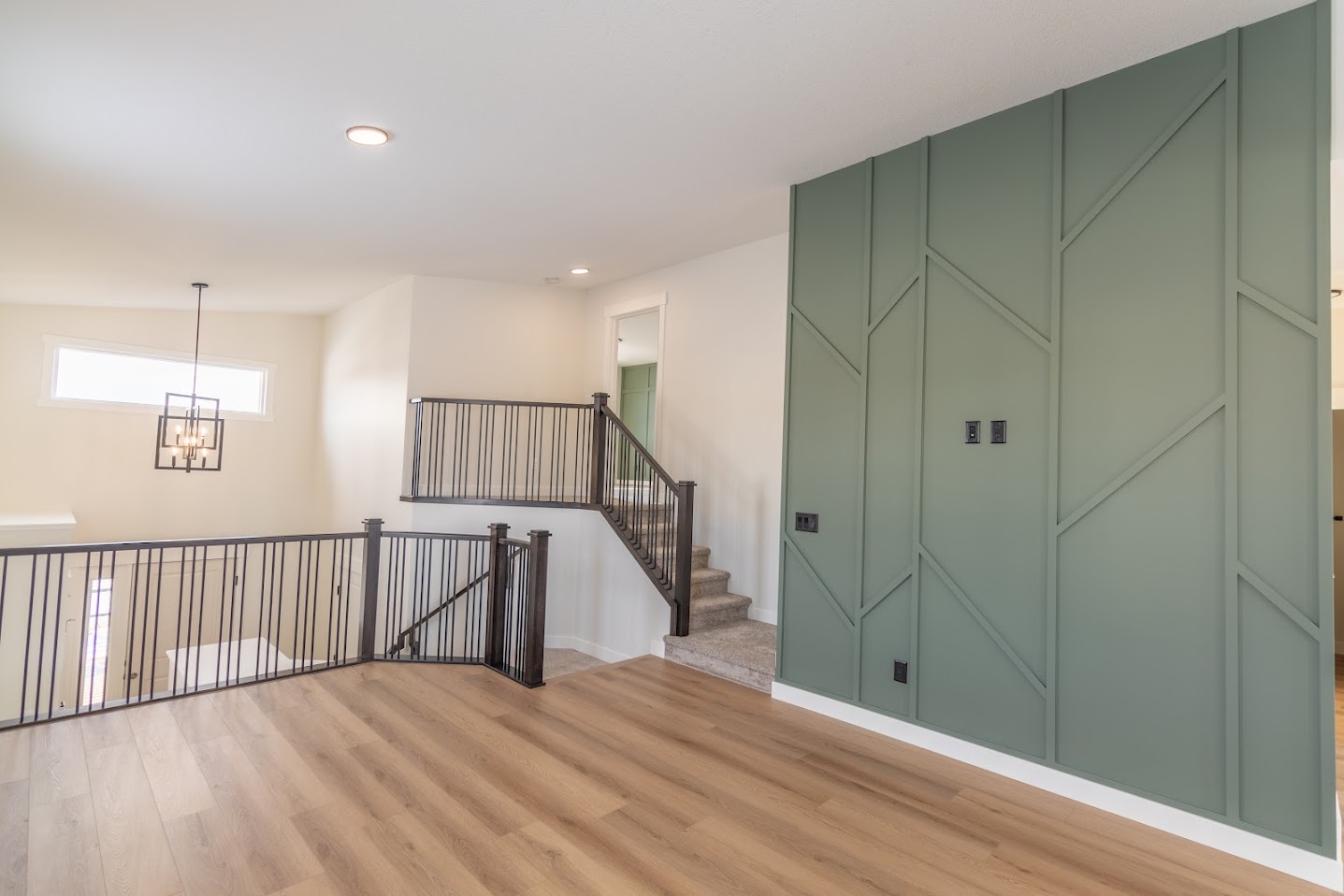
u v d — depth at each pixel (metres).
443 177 3.97
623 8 2.44
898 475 3.49
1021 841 2.52
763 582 5.32
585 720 3.53
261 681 3.98
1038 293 3.04
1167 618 2.66
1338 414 5.71
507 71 2.85
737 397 5.60
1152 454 2.70
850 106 3.14
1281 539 2.42
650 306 6.44
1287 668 2.41
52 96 3.00
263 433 7.94
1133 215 2.79
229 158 3.65
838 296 3.81
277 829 2.43
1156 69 2.74
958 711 3.22
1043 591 2.98
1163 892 2.24
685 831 2.50
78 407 6.78
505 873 2.21
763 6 2.43
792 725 3.55
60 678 6.34
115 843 2.31
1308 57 2.40
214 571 7.49
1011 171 3.14
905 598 3.44
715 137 3.46
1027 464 3.05
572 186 4.15
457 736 3.28
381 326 6.99
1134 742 2.72
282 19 2.47
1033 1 2.39
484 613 6.34
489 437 6.79
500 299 6.89
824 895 2.16
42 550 3.37
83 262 5.48
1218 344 2.57
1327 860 2.29
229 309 7.61
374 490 6.95
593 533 5.97
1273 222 2.46
